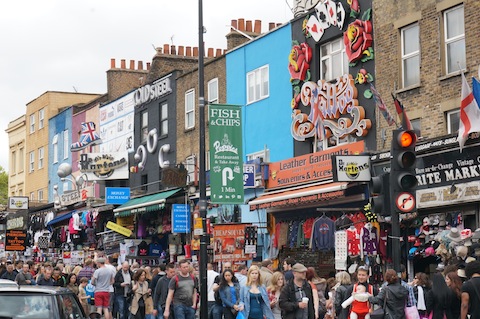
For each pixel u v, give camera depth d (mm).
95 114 44344
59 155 50625
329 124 24641
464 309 12633
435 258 20438
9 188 61125
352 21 24547
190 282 18656
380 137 22859
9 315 11648
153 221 34969
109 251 36219
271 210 25781
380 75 23188
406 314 13398
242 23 34281
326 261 24266
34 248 44844
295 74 26797
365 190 21344
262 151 29078
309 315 15078
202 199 19703
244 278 18109
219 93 32156
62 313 11961
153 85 37375
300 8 29109
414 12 21953
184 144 34594
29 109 56844
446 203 18953
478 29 19859
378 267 20469
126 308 22188
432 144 19094
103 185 41906
